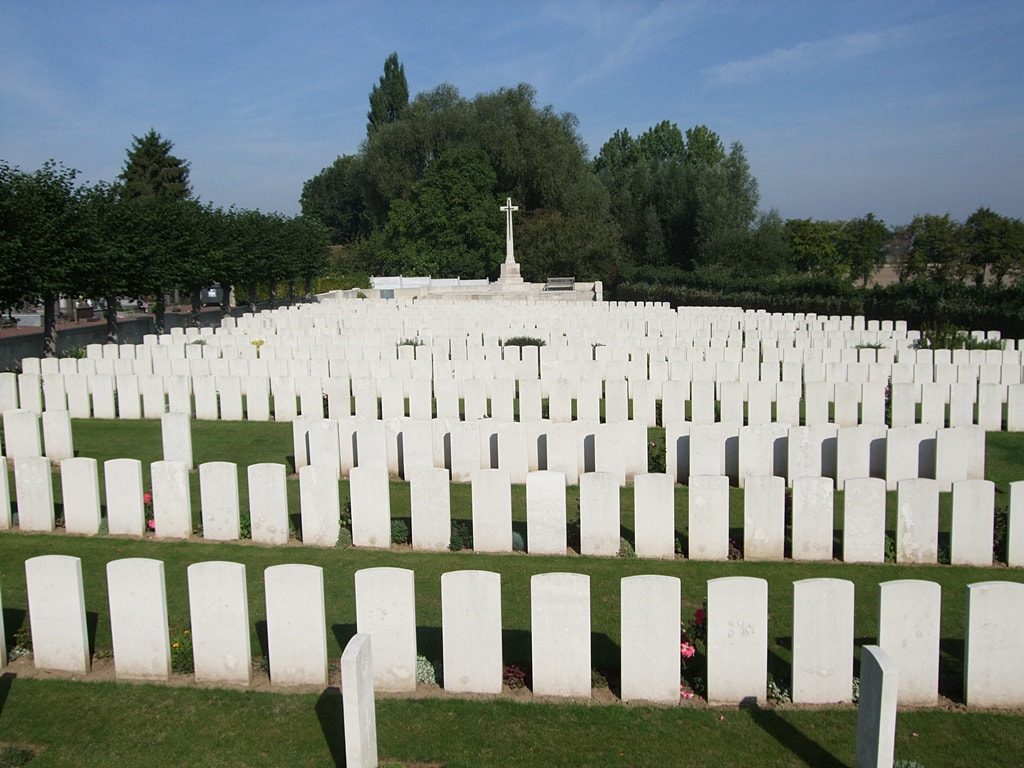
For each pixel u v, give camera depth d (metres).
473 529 13.80
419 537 13.91
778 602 11.59
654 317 40.16
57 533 14.65
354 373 25.78
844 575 12.68
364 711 7.88
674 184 80.69
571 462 17.19
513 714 8.94
